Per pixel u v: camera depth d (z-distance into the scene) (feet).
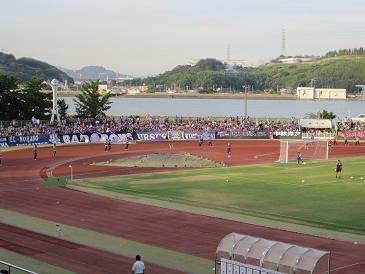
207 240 146.00
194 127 477.36
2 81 482.28
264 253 98.78
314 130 483.92
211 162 313.94
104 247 139.74
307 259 94.43
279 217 171.94
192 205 190.08
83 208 185.06
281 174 262.06
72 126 444.14
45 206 188.44
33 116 491.31
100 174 267.18
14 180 245.65
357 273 118.42
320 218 170.40
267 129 478.59
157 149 390.01
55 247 139.64
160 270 122.31
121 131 442.91
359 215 174.29
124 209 183.32
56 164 305.53
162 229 157.38
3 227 159.22
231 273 102.89
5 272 99.14
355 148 402.52
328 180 241.76
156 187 226.17
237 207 187.01
